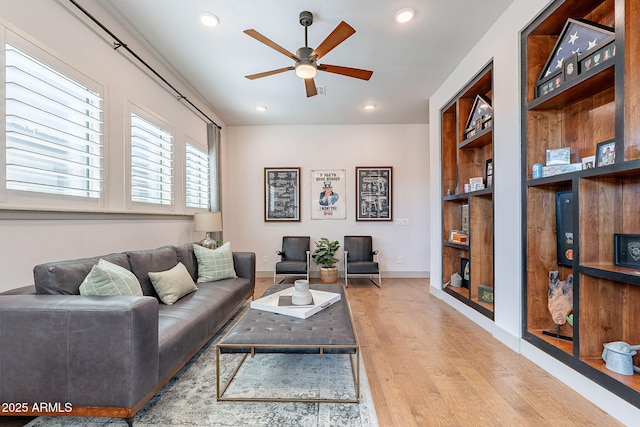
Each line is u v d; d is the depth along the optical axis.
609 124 1.89
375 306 3.53
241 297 3.04
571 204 2.05
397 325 2.89
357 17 2.51
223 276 3.14
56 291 1.58
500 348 2.37
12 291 1.59
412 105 4.49
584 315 1.78
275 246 5.41
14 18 1.72
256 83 3.72
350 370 2.03
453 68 3.39
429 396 1.72
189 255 3.02
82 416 1.38
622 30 1.53
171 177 3.45
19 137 1.75
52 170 1.98
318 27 2.64
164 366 1.60
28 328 1.37
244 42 2.86
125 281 1.82
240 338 1.68
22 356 1.38
